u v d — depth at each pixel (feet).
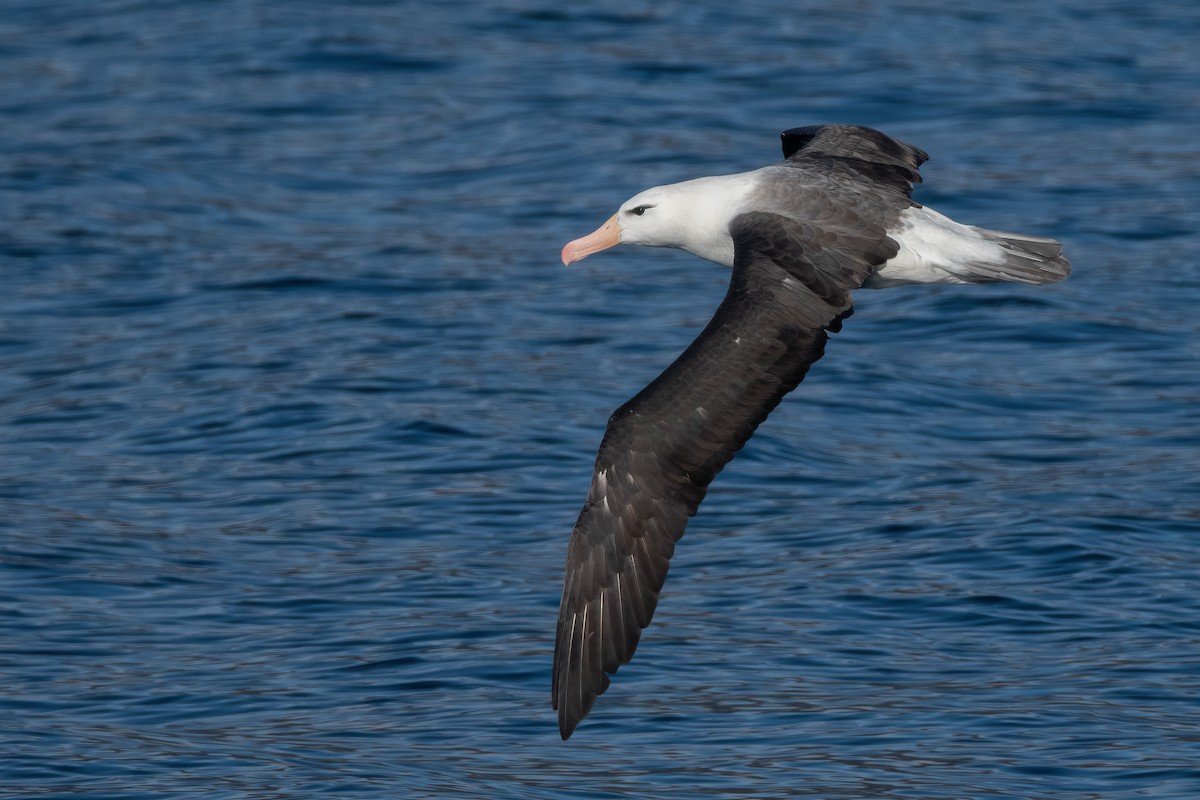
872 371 61.21
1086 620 42.06
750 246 30.99
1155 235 75.51
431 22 116.88
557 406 57.72
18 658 40.52
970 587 43.86
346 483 51.62
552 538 47.55
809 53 107.76
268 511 49.80
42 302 70.33
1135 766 34.81
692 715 37.63
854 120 95.30
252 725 37.32
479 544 47.21
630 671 39.93
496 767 35.24
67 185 85.51
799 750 35.65
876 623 42.22
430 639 41.27
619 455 28.58
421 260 74.79
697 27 115.14
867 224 31.60
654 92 100.58
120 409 58.70
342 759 35.50
